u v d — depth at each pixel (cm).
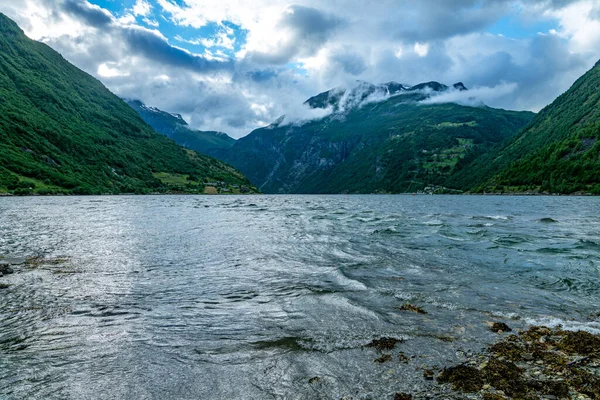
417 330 1018
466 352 876
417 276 1634
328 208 7512
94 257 2111
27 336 982
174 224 4056
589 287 1456
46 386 723
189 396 690
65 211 6144
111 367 808
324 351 887
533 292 1388
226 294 1384
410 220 4353
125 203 9719
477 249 2294
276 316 1144
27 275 1661
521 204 9225
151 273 1723
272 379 755
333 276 1638
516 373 770
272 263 1936
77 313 1170
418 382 737
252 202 11500
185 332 1016
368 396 687
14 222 4166
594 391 698
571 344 913
